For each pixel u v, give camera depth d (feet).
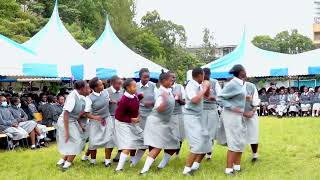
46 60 39.88
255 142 27.99
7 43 37.60
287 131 44.52
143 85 28.45
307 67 66.59
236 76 24.18
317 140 37.27
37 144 37.55
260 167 26.73
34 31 97.60
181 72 154.30
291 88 68.03
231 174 24.14
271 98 68.18
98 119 26.89
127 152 25.59
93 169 26.89
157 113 24.72
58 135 27.14
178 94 27.81
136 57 59.82
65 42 48.39
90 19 146.41
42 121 41.29
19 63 36.17
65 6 130.62
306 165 27.22
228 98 23.97
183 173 24.32
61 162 28.19
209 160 29.19
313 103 64.75
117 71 54.60
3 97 36.96
